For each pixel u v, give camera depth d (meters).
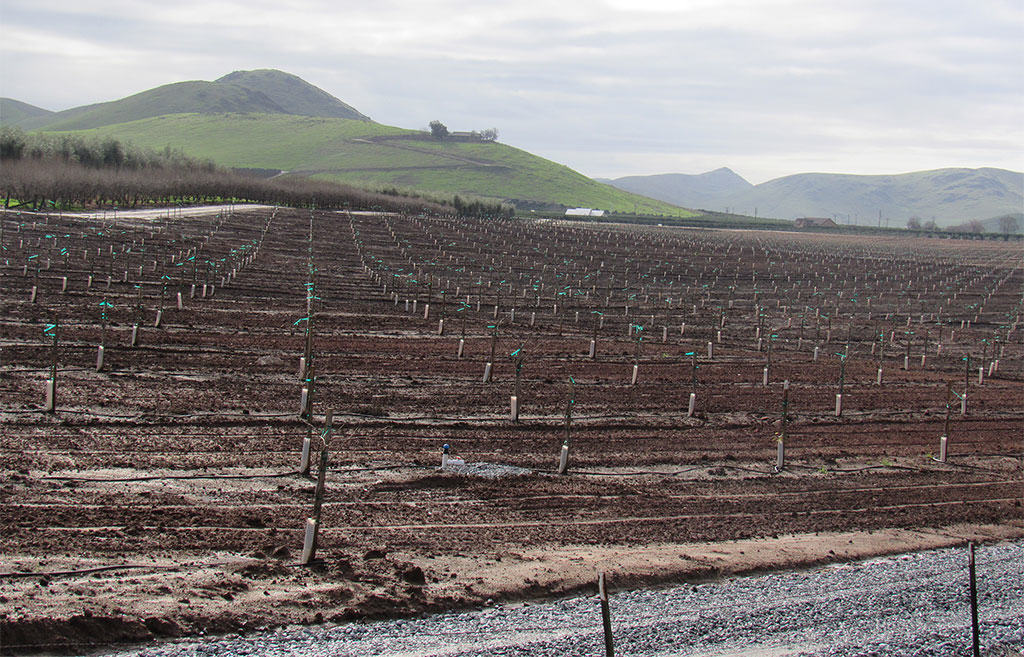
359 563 20.08
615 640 17.92
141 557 19.31
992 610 21.28
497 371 44.00
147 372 37.84
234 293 61.59
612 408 38.72
